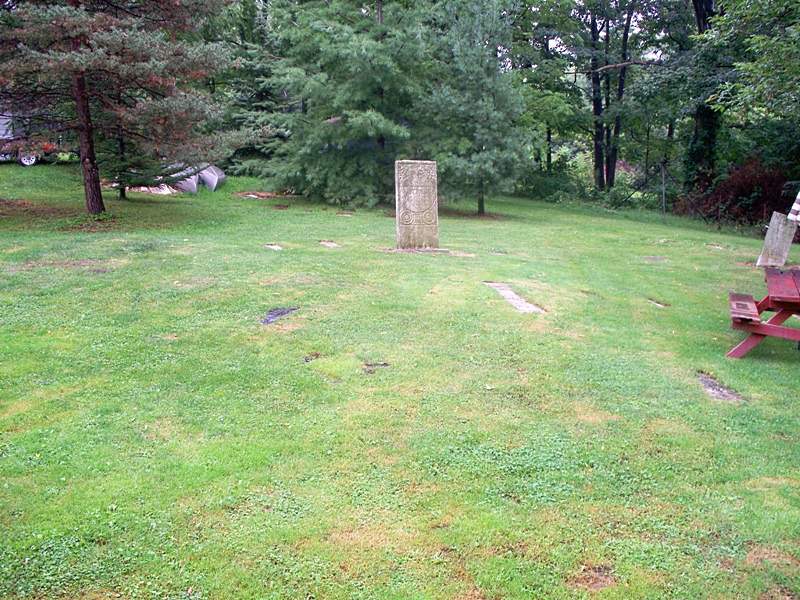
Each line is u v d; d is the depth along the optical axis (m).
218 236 11.59
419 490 3.27
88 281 7.52
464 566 2.67
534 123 23.08
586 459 3.65
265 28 23.52
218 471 3.38
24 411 4.11
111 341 5.51
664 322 6.91
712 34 13.81
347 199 18.16
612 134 30.81
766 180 20.78
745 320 5.65
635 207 23.95
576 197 25.42
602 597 2.50
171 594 2.46
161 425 3.95
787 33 12.25
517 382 4.85
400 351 5.48
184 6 12.54
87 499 3.07
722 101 16.89
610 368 5.24
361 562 2.68
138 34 11.00
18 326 5.81
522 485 3.34
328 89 17.83
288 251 10.14
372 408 4.29
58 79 11.64
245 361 5.12
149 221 12.96
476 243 12.59
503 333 6.08
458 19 17.31
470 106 17.08
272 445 3.71
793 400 4.70
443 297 7.36
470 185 17.88
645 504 3.20
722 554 2.80
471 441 3.84
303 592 2.49
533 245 12.84
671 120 27.42
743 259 12.20
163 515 2.96
